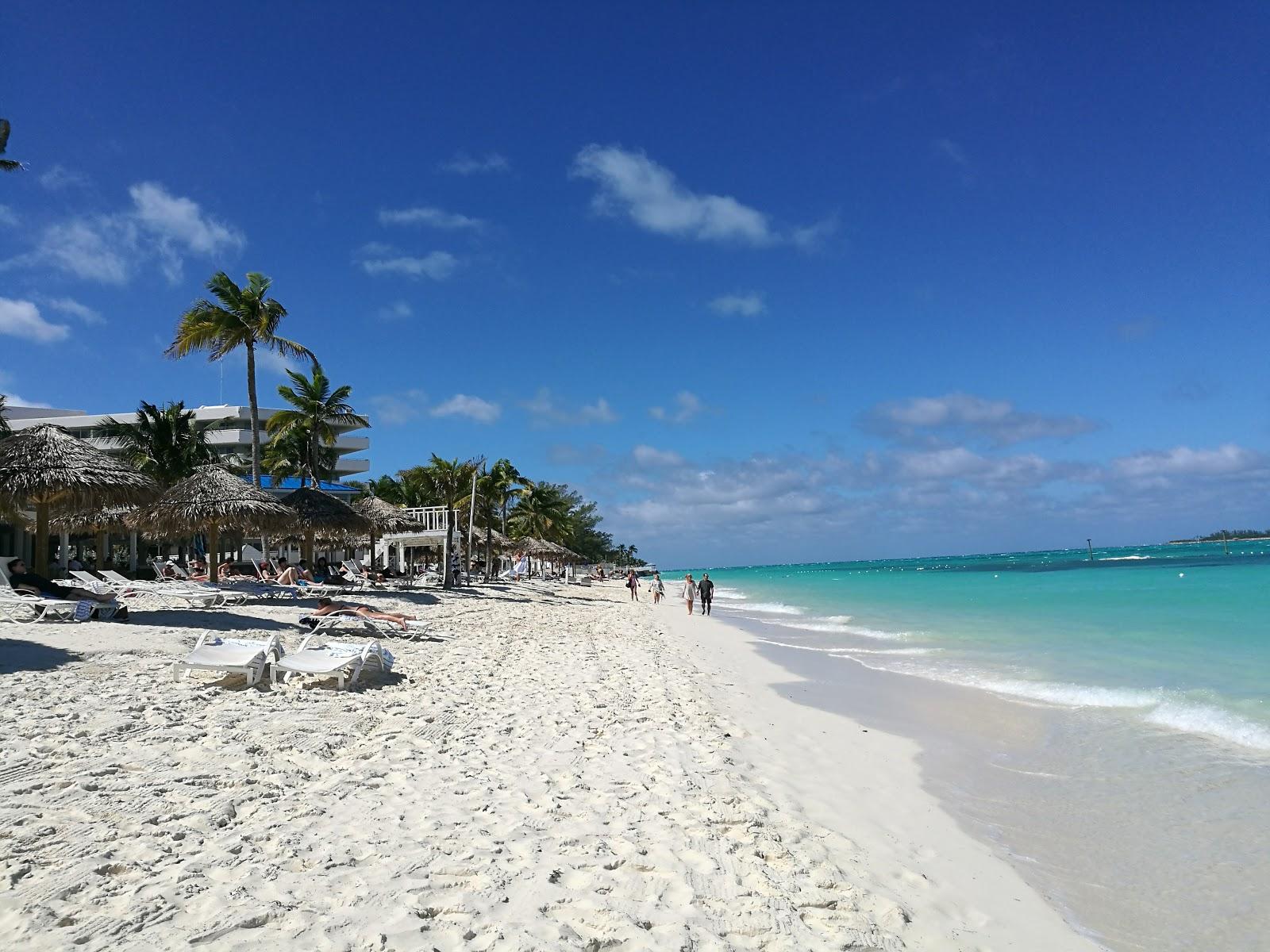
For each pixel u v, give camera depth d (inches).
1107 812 253.1
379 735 284.5
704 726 347.9
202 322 959.6
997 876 204.2
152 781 214.5
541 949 137.6
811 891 177.6
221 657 350.6
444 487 1942.7
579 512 4279.0
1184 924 180.4
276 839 180.4
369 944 135.4
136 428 1526.8
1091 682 486.0
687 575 1294.3
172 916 140.9
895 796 268.4
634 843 194.5
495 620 812.6
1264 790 271.3
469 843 186.1
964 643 723.4
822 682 513.7
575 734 310.7
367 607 563.2
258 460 978.1
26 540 1268.5
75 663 365.4
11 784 203.3
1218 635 690.2
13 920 135.3
